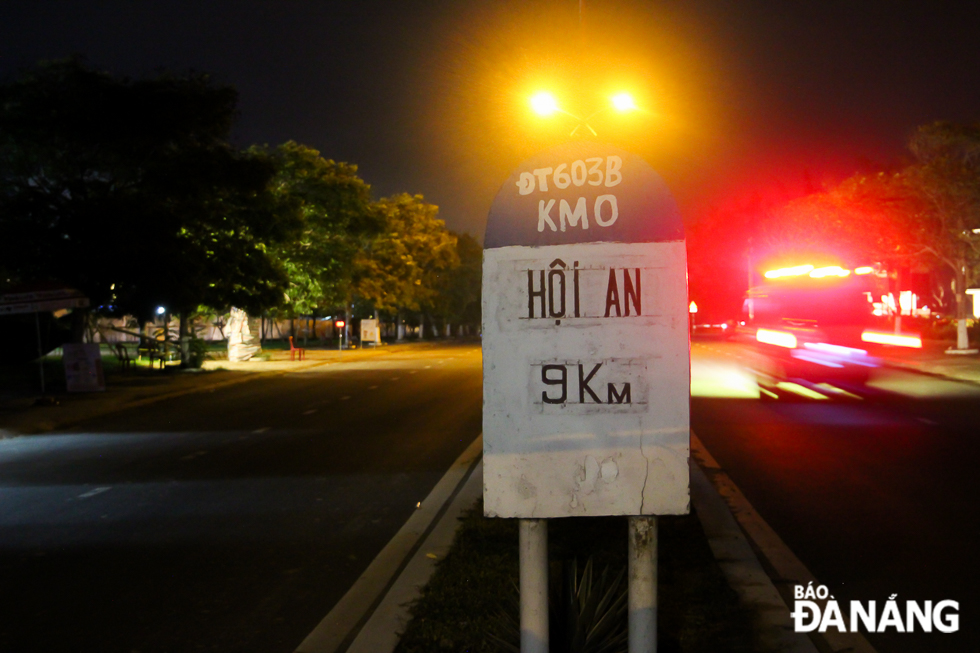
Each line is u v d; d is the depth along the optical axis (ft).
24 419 58.85
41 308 71.20
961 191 89.92
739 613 18.38
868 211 96.58
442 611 18.48
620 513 11.82
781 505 29.66
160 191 86.84
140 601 20.86
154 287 84.84
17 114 80.28
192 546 25.86
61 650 17.87
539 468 11.95
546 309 12.02
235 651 17.72
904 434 45.47
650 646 11.87
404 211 231.71
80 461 43.09
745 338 150.61
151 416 63.62
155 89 86.02
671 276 11.89
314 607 20.30
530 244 12.09
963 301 96.22
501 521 26.27
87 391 80.07
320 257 148.46
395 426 53.88
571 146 12.09
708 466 37.09
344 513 29.91
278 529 27.81
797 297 91.20
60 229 81.97
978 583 21.04
